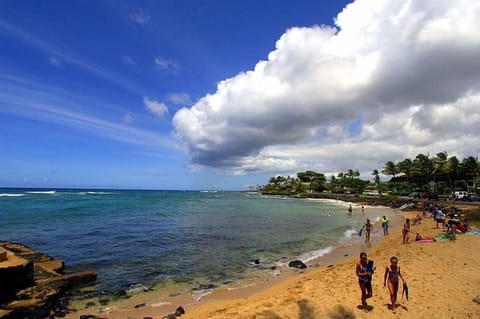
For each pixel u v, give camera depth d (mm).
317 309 9961
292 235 28703
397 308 9875
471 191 76125
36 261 15680
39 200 76375
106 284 14281
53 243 23328
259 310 10008
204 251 21469
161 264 17875
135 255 19906
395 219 42125
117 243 23734
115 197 108812
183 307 11656
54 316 10789
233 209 61375
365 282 10031
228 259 19281
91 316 10430
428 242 20609
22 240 24422
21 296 11453
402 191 89500
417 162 89938
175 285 14312
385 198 77000
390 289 10016
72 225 33250
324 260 19250
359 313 9594
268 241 25562
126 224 34969
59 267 15375
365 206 72188
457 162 76375
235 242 24938
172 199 106875
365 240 26094
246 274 16141
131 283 14484
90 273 14719
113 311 11312
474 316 9070
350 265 16703
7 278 11125
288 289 12648
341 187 136125
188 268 17156
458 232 23125
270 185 196375
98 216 42906
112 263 17875
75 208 55531
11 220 36656
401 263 15414
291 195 144625
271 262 18688
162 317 10500
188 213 50688
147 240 25156
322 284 12836
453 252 17047
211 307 11430
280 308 10117
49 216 41375
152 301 12328
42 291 12055
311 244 24438
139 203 77562
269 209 62156
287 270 16891
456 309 9602
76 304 11938
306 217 45500
